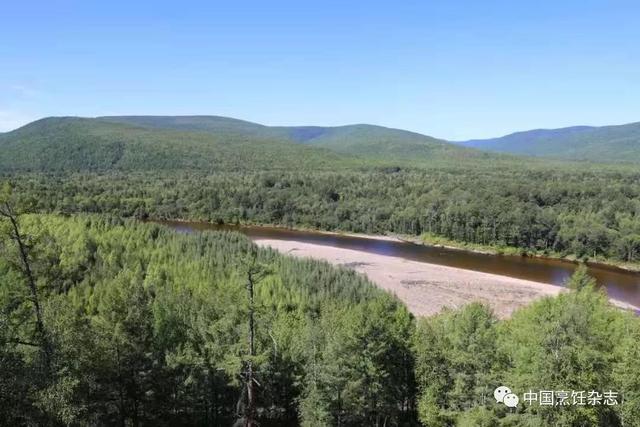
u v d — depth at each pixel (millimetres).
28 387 25031
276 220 193000
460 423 34250
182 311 56031
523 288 101562
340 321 49188
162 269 78375
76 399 29469
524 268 124938
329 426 40312
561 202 157750
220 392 46188
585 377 31359
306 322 57594
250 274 30906
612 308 66562
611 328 50594
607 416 33719
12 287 30281
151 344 38438
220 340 42375
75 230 89438
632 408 33094
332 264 109750
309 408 40562
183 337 48188
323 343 44875
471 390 37094
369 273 111562
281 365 46000
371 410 42031
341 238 168000
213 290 69250
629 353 34688
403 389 44031
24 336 28734
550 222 140000
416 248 151250
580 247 133000
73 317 32906
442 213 160125
